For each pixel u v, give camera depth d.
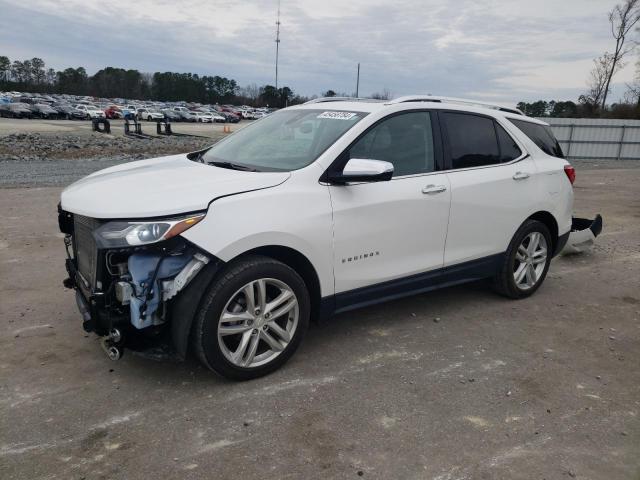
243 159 4.24
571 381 3.78
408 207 4.20
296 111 4.73
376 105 4.34
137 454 2.87
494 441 3.05
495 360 4.06
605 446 3.04
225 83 145.50
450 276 4.67
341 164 3.89
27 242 7.05
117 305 3.35
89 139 27.66
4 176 13.47
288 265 3.84
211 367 3.46
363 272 4.05
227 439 3.01
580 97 47.47
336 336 4.40
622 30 43.81
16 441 2.95
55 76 144.75
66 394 3.43
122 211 3.25
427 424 3.20
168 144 26.56
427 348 4.22
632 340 4.50
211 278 3.32
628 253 7.41
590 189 14.30
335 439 3.03
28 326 4.43
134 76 145.50
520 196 5.04
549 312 5.08
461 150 4.69
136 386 3.54
